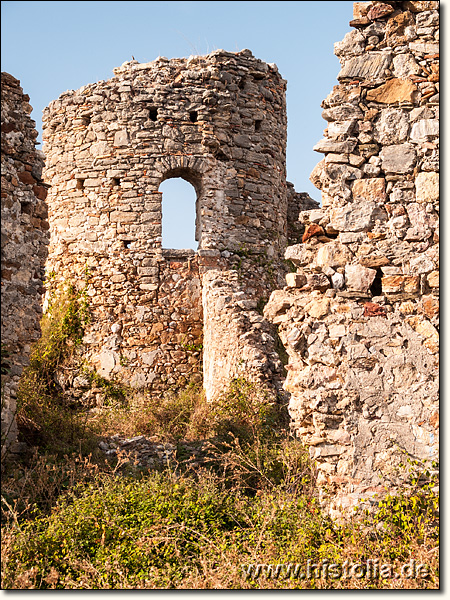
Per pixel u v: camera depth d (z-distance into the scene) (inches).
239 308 547.2
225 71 652.1
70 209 645.3
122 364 610.9
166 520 303.1
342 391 315.9
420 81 333.7
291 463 354.9
